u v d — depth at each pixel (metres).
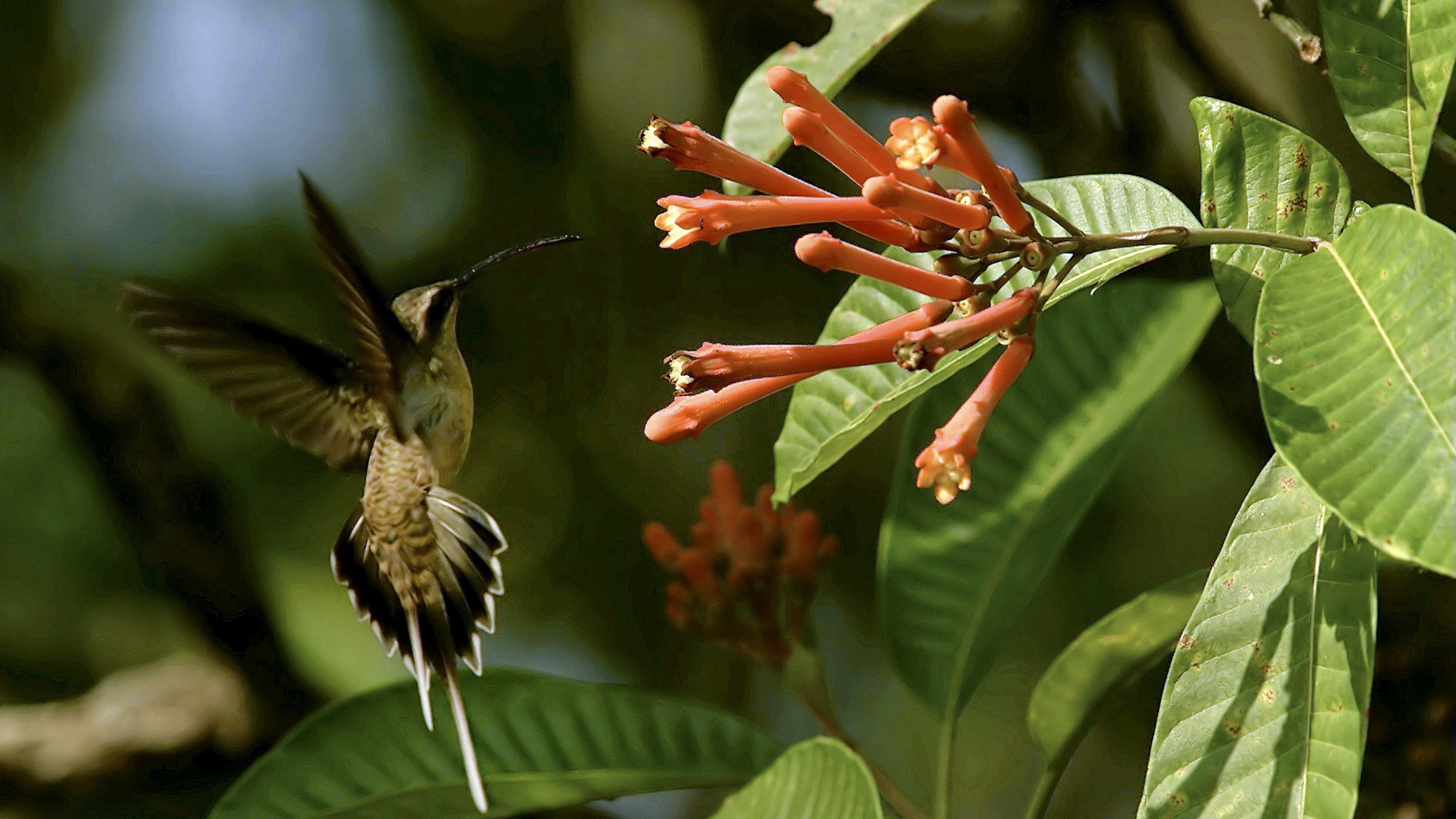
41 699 9.73
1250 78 7.69
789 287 8.91
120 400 8.94
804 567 6.54
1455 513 3.10
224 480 9.17
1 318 8.78
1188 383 8.50
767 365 4.11
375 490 5.86
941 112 3.86
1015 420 6.39
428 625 5.73
